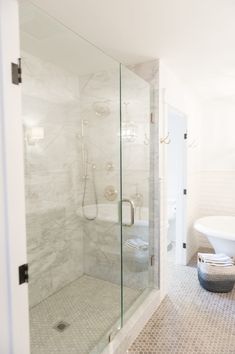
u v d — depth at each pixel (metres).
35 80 2.21
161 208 2.49
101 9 1.58
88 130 2.64
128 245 2.43
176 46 2.09
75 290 2.47
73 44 1.97
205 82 3.02
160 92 2.39
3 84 0.90
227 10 1.58
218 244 3.06
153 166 2.46
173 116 3.85
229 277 2.63
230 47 2.11
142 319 2.09
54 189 2.49
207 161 3.97
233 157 3.79
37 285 2.27
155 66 2.36
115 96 2.44
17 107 0.95
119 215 2.46
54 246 2.46
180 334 2.03
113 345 1.75
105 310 2.17
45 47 2.02
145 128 2.38
